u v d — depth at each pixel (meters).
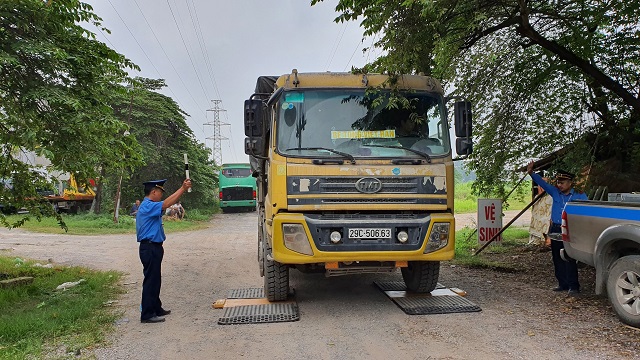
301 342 5.44
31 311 6.97
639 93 9.62
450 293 7.39
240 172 38.75
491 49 9.52
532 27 9.27
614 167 10.62
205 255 13.22
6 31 6.93
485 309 6.55
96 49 8.13
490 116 11.29
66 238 17.78
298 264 6.96
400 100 6.66
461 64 10.04
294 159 6.34
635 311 5.49
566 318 5.98
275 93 6.63
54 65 7.36
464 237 15.49
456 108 6.84
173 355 5.15
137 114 30.92
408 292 7.51
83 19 7.80
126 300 7.80
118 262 11.95
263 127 7.39
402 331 5.71
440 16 7.06
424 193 6.37
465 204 34.78
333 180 6.27
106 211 30.95
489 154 11.34
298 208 6.23
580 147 10.41
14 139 7.71
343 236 6.18
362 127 6.60
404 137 6.65
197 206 37.06
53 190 10.07
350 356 4.97
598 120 10.62
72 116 7.51
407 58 7.27
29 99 7.08
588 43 8.99
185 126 34.47
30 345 5.34
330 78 6.74
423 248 6.26
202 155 38.31
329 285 8.40
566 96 10.77
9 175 9.02
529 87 10.86
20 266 10.71
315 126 6.55
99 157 8.55
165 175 33.75
